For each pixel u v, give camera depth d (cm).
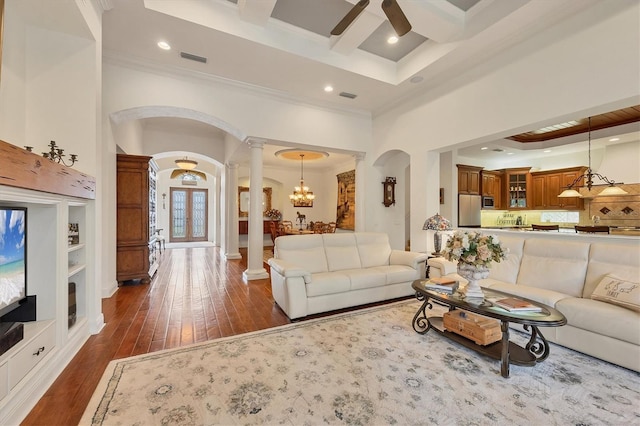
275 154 788
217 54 378
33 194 173
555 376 204
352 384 194
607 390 188
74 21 242
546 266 304
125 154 454
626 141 589
